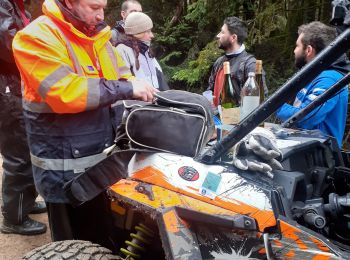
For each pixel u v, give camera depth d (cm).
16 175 334
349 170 221
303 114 270
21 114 318
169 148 179
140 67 400
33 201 351
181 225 165
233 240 171
